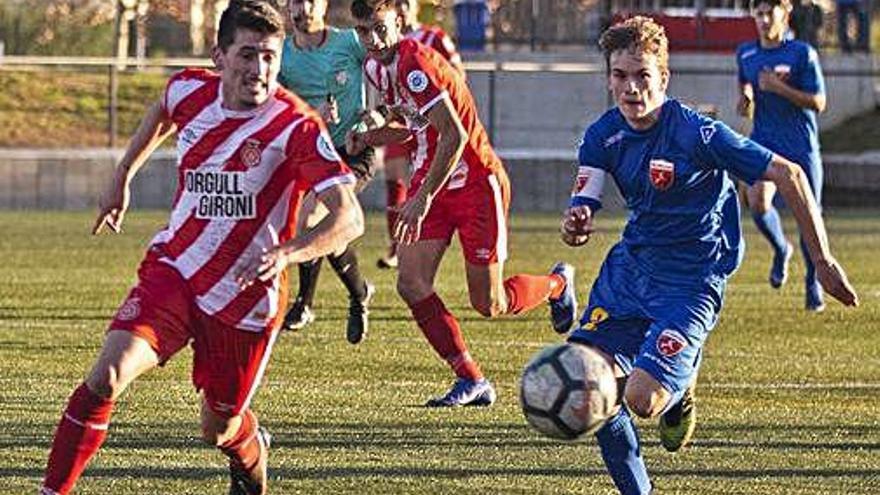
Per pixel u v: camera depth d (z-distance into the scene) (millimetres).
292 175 11969
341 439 16156
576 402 12133
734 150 12773
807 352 23172
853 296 12641
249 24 11703
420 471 14750
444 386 19516
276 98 12008
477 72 57188
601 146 13250
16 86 57281
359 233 11773
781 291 30734
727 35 59656
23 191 49156
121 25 63688
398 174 32500
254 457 12969
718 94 58344
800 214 12680
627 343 12938
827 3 63250
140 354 11875
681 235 13102
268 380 19656
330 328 24484
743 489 14320
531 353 22672
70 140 54875
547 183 50938
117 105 56969
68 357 21281
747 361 22188
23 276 31203
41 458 14906
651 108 12914
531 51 61938
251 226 11984
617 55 12875
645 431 16844
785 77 27188
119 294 28562
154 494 13656
